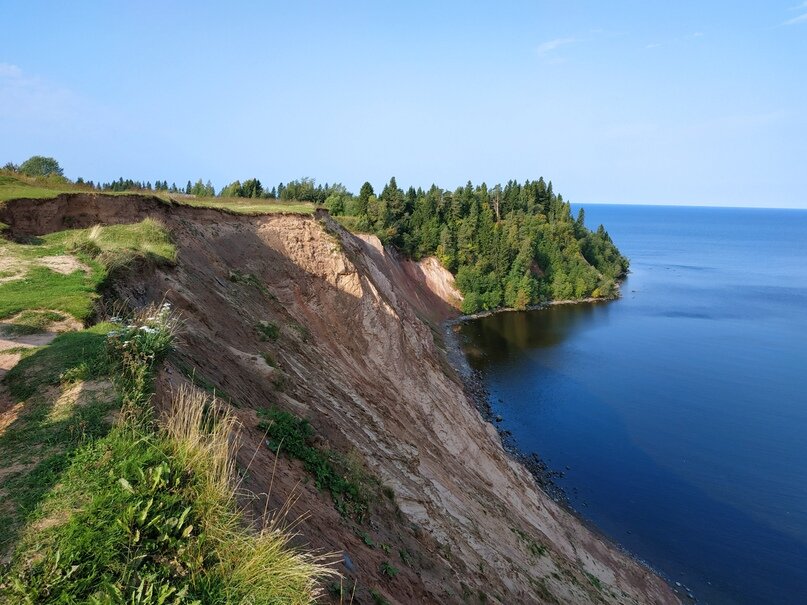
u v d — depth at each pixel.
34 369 8.05
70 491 5.52
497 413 42.66
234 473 6.92
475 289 77.94
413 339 38.50
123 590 4.62
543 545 21.75
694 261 156.12
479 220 90.56
